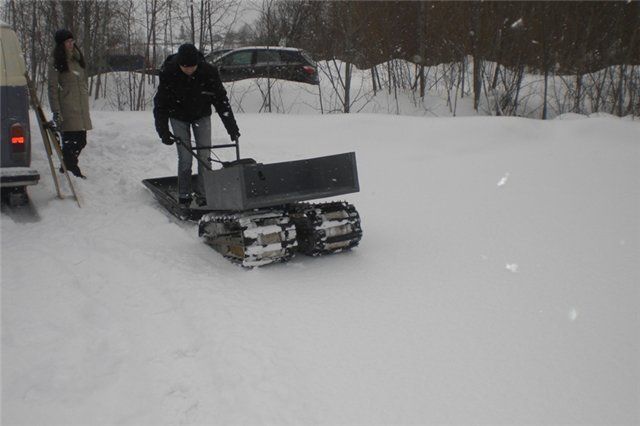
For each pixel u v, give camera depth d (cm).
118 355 379
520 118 1058
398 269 524
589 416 313
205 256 568
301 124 1091
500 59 1467
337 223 543
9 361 367
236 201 513
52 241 588
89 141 904
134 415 320
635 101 1459
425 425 309
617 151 902
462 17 1495
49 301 451
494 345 388
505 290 470
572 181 772
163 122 611
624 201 682
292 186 527
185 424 312
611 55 1500
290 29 1582
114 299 463
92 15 1544
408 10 1559
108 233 623
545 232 599
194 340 396
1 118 615
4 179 610
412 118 1089
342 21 1450
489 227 625
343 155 550
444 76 1506
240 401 329
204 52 1579
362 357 377
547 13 1461
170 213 699
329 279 507
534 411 318
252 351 381
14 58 627
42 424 312
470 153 948
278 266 543
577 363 362
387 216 688
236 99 1432
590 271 498
